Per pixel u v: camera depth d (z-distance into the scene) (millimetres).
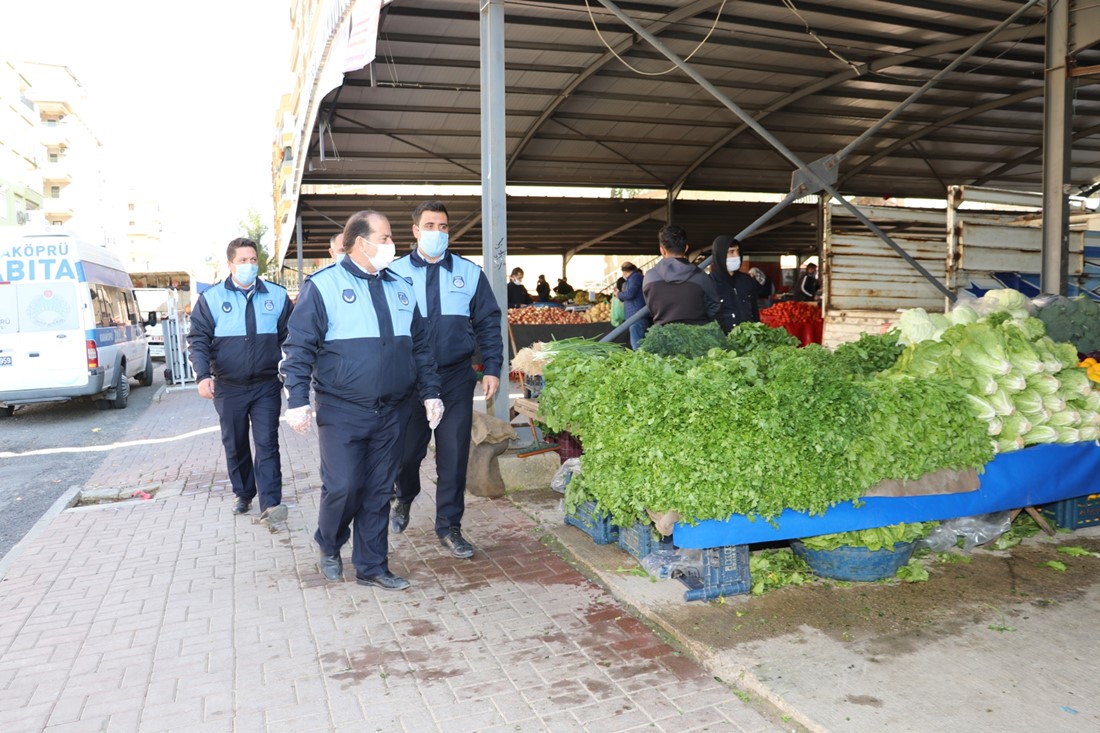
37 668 3635
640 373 3766
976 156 18031
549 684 3336
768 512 3695
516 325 14109
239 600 4379
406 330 4371
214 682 3443
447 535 5000
